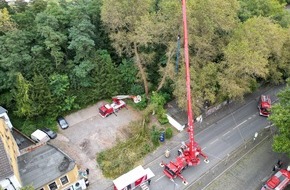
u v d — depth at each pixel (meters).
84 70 50.28
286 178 39.47
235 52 44.94
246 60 44.69
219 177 42.31
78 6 54.84
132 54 55.22
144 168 43.62
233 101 55.56
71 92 52.34
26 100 46.88
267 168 43.50
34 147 45.91
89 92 53.44
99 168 43.91
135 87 54.97
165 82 52.34
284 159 44.81
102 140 48.44
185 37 38.59
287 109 38.91
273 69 53.59
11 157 36.88
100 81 52.56
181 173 42.88
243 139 48.19
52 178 37.41
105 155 45.34
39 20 51.06
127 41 50.28
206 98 47.56
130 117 52.66
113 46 51.94
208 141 47.91
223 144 47.38
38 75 49.53
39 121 50.41
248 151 46.19
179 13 45.19
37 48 49.12
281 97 41.97
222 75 47.84
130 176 39.78
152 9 54.06
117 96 55.03
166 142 47.84
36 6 57.75
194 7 46.75
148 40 46.62
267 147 46.78
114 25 49.16
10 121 50.47
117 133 49.62
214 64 48.03
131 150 45.78
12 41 47.69
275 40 49.25
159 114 51.16
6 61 46.84
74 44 49.44
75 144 47.84
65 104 51.81
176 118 50.50
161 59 54.09
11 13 57.44
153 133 47.19
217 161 44.59
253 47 47.81
